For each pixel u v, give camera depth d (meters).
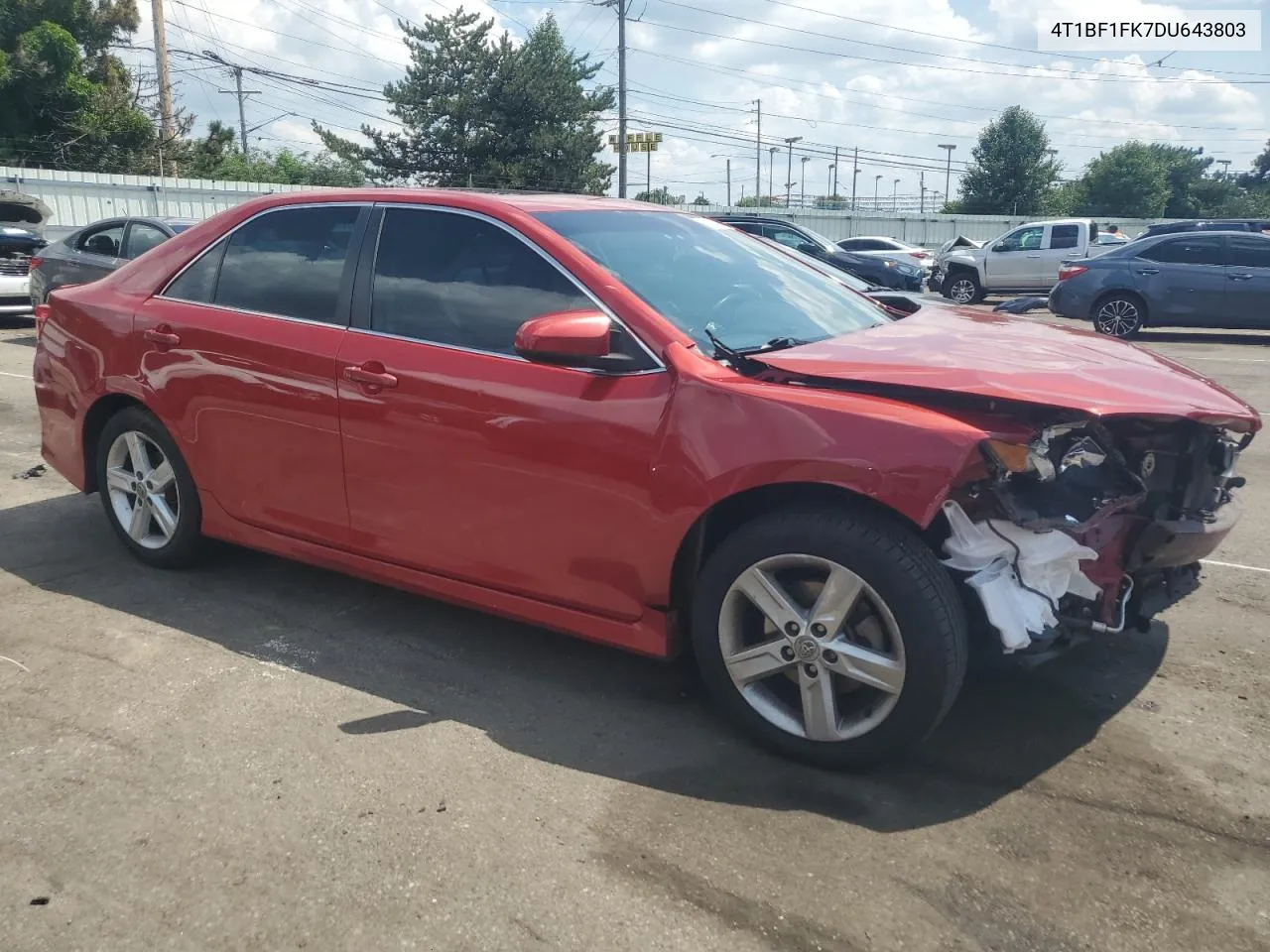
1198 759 3.17
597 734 3.30
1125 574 3.23
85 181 26.59
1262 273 14.34
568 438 3.25
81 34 35.88
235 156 45.09
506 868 2.63
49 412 4.91
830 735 3.02
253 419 4.02
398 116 40.97
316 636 4.02
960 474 2.74
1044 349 3.52
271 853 2.69
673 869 2.62
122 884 2.57
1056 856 2.68
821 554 2.93
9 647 3.88
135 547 4.68
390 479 3.68
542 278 3.46
